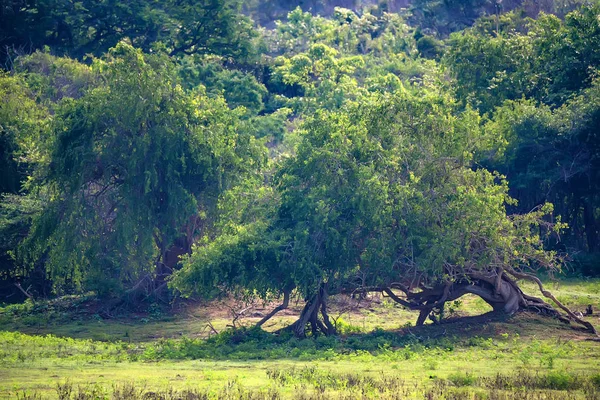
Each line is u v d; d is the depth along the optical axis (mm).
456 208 89875
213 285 89812
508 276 98500
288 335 92625
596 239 160875
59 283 125750
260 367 74188
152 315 122125
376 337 90938
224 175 123000
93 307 126688
